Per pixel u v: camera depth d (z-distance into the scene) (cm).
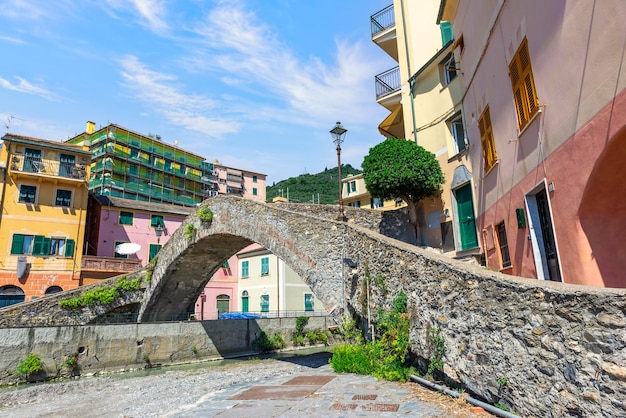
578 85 685
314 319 3011
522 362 511
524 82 905
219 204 1925
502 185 1098
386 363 934
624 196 676
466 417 564
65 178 3033
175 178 5872
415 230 1720
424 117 1775
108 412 980
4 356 1623
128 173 5169
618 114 581
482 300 608
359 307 1099
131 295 2481
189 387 1334
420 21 1933
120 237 3519
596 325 406
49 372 1719
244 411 739
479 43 1226
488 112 1181
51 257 2911
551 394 458
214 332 2380
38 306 2134
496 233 1175
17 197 2906
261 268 3869
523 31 890
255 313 3494
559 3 727
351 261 1162
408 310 874
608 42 597
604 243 693
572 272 746
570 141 722
